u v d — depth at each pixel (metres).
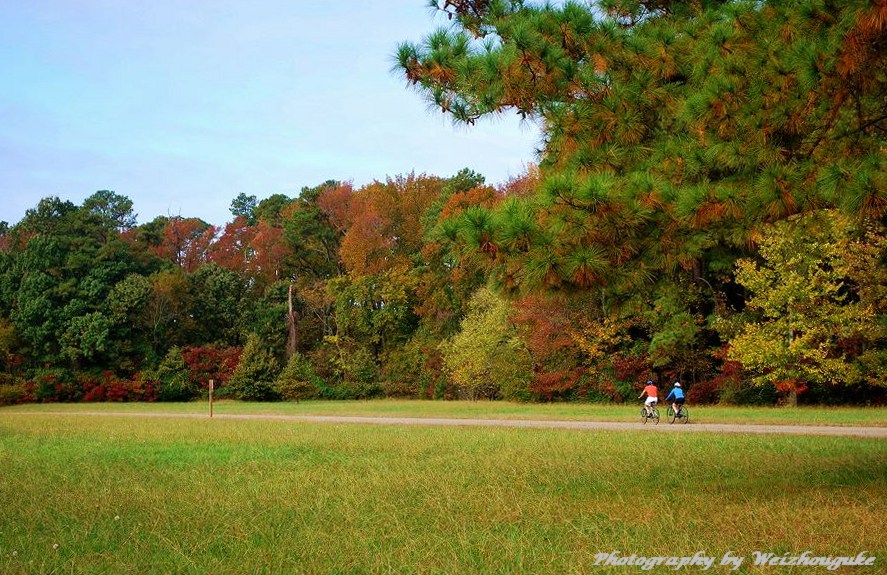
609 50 11.04
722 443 20.31
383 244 71.69
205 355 68.75
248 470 16.27
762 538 8.81
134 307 67.81
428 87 11.22
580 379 50.88
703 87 10.35
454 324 64.88
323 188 82.50
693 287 45.09
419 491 12.99
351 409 48.19
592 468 15.47
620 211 10.24
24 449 21.44
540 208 10.34
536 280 10.63
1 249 81.19
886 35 8.77
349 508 11.19
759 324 41.38
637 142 11.46
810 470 14.50
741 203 9.85
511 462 16.73
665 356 45.47
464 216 10.48
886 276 37.56
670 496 11.97
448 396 61.09
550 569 7.74
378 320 68.62
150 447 21.98
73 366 67.12
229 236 91.62
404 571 7.83
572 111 11.11
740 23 10.23
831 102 9.63
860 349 40.66
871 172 8.94
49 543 9.21
